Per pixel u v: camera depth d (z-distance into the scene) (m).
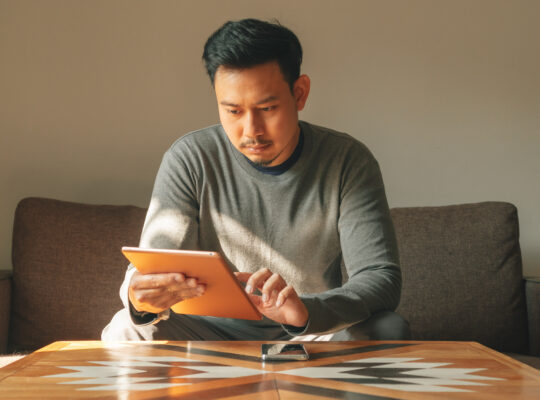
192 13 2.58
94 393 0.78
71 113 2.52
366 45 2.63
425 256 2.12
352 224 1.49
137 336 1.35
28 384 0.83
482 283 2.10
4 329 2.02
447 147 2.64
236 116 1.29
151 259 1.04
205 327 1.51
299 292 1.58
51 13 2.52
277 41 1.25
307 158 1.54
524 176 2.65
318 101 2.61
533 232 2.64
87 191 2.51
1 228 2.46
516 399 0.78
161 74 2.56
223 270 0.98
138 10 2.56
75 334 2.04
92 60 2.53
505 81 2.66
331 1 2.62
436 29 2.65
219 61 1.25
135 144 2.54
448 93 2.65
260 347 1.14
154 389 0.81
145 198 2.54
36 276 2.06
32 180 2.49
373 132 2.62
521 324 2.09
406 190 2.62
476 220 2.18
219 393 0.79
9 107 2.48
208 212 1.57
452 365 0.99
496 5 2.66
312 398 0.76
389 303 1.36
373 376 0.90
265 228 1.56
